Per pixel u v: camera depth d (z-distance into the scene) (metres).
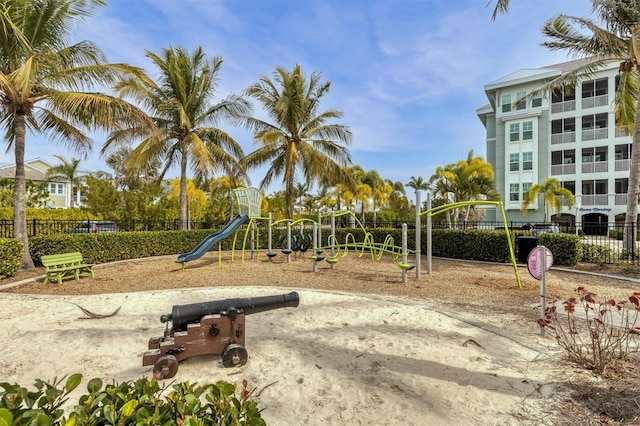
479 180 22.66
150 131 10.26
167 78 15.60
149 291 7.01
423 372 3.33
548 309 4.03
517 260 10.83
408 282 8.06
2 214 17.81
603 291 7.09
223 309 3.57
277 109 16.22
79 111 9.16
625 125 13.71
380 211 37.22
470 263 11.30
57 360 3.61
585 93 27.52
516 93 29.30
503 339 4.24
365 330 4.59
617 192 27.16
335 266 10.78
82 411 1.26
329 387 3.06
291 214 17.25
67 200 38.75
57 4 8.70
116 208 17.58
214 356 3.70
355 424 2.52
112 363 3.54
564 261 9.92
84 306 5.83
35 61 8.26
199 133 16.34
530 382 3.10
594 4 10.20
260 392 2.91
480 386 3.04
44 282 7.90
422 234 13.46
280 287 7.50
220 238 10.89
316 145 18.27
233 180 17.47
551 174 28.52
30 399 1.32
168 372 3.16
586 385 3.01
